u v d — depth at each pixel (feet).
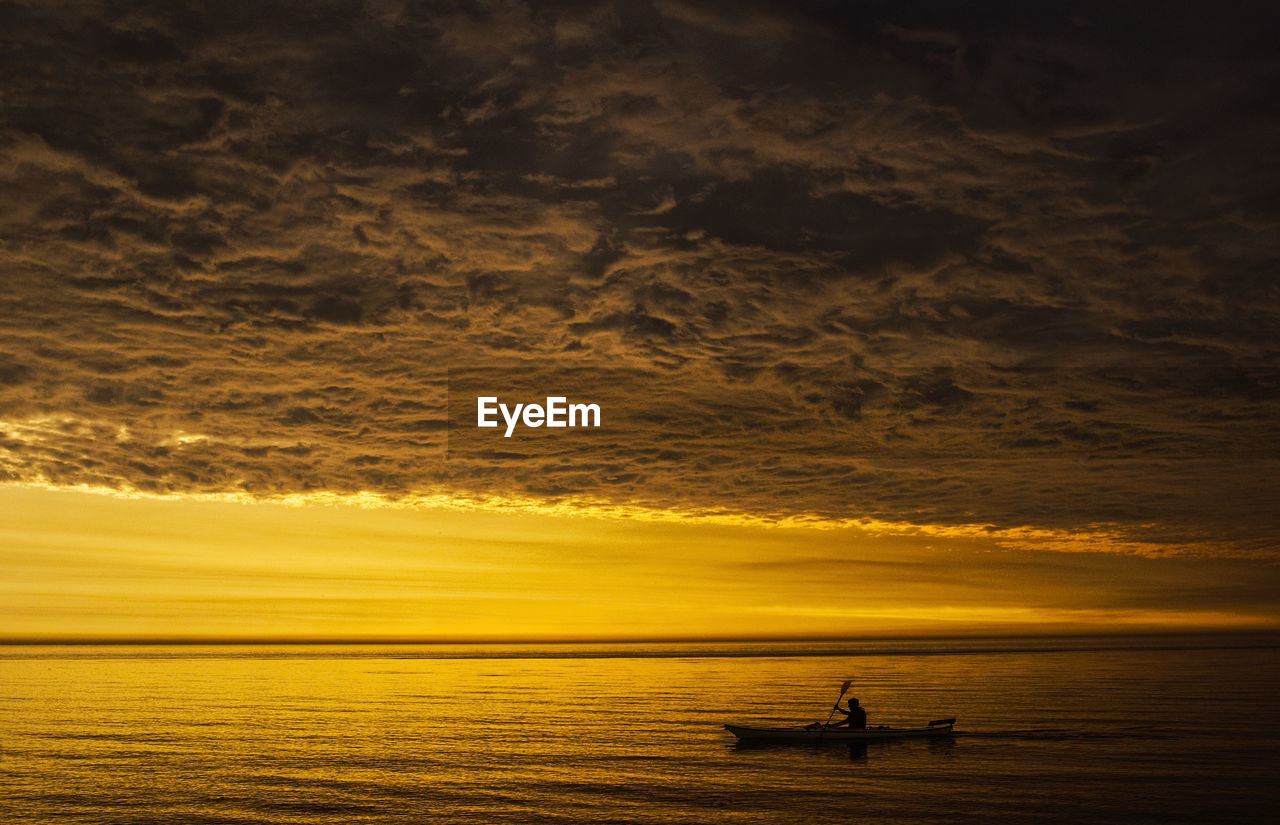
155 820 96.73
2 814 99.19
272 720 177.88
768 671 347.77
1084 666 353.10
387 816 97.81
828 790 107.24
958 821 93.45
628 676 321.93
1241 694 215.10
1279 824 91.40
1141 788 105.60
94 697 229.04
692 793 106.52
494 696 233.96
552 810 99.55
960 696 219.41
